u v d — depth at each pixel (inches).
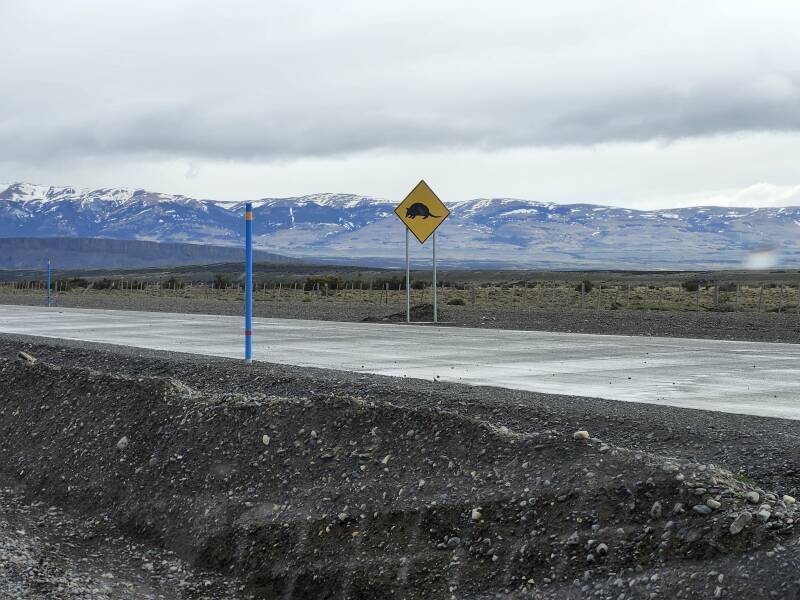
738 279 7298.2
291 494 432.1
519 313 1732.3
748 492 338.0
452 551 360.8
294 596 378.0
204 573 409.1
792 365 851.4
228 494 449.1
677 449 443.8
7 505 510.0
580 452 387.2
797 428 487.2
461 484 394.3
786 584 283.4
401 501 396.8
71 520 484.7
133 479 495.5
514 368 818.8
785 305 2475.4
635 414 516.1
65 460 540.7
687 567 307.6
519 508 364.5
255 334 1228.5
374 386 621.6
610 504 348.2
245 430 489.4
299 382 655.8
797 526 309.3
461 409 543.2
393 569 363.3
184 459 489.4
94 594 366.3
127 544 448.8
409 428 447.2
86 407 585.0
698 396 642.8
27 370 672.4
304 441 465.4
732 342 1109.1
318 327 1376.7
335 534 394.9
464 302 2600.9
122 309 1982.0
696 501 335.3
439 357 920.3
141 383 585.3
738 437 451.5
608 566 322.7
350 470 431.8
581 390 673.0
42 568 389.4
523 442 407.5
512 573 339.0
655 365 848.9
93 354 859.4
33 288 4975.4
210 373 720.3
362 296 3250.5
